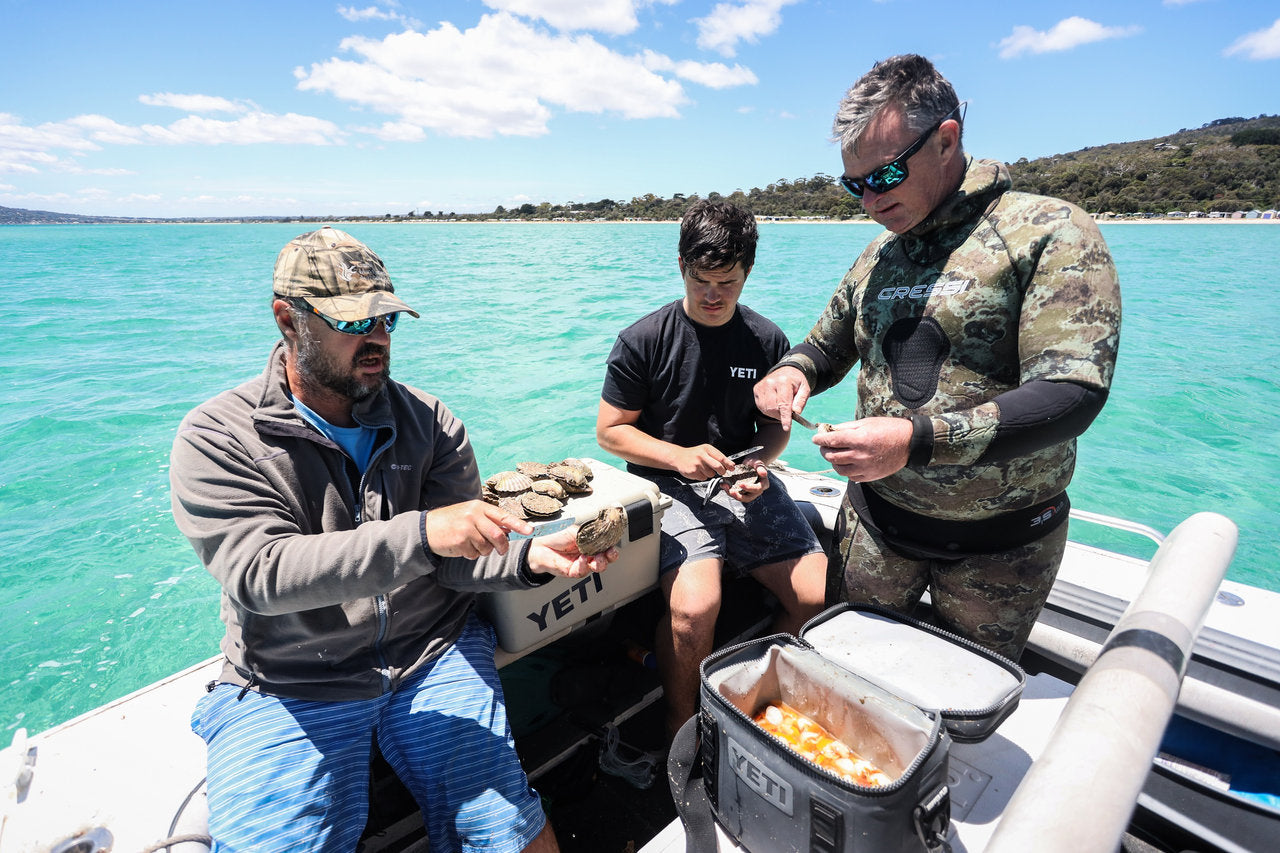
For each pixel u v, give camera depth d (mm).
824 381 2072
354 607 1572
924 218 1618
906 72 1471
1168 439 5918
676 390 2379
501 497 1979
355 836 1488
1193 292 14383
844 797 1095
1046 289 1433
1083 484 5109
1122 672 821
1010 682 1396
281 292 1511
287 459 1567
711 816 1396
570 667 2258
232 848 1356
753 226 2180
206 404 1578
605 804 2027
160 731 1745
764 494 2396
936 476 1629
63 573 3932
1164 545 1188
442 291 15695
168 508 4727
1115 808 664
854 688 1341
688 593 2027
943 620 1867
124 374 8156
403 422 1771
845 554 2018
